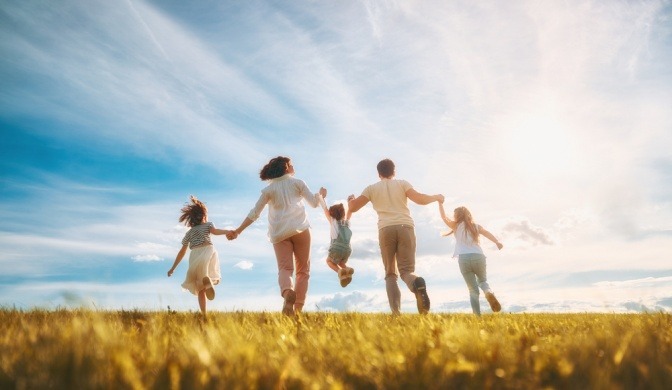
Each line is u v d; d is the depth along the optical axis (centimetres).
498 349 237
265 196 677
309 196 686
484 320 482
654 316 373
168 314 506
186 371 189
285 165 693
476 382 193
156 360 210
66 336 224
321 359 232
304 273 678
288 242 672
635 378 200
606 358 221
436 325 341
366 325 351
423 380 191
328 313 516
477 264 815
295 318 479
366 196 720
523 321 462
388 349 245
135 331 324
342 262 754
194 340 231
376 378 196
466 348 245
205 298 761
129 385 169
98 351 203
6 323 389
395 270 701
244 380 179
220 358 212
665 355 234
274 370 197
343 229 751
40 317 445
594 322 436
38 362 192
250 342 263
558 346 270
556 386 195
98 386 166
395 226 689
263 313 566
